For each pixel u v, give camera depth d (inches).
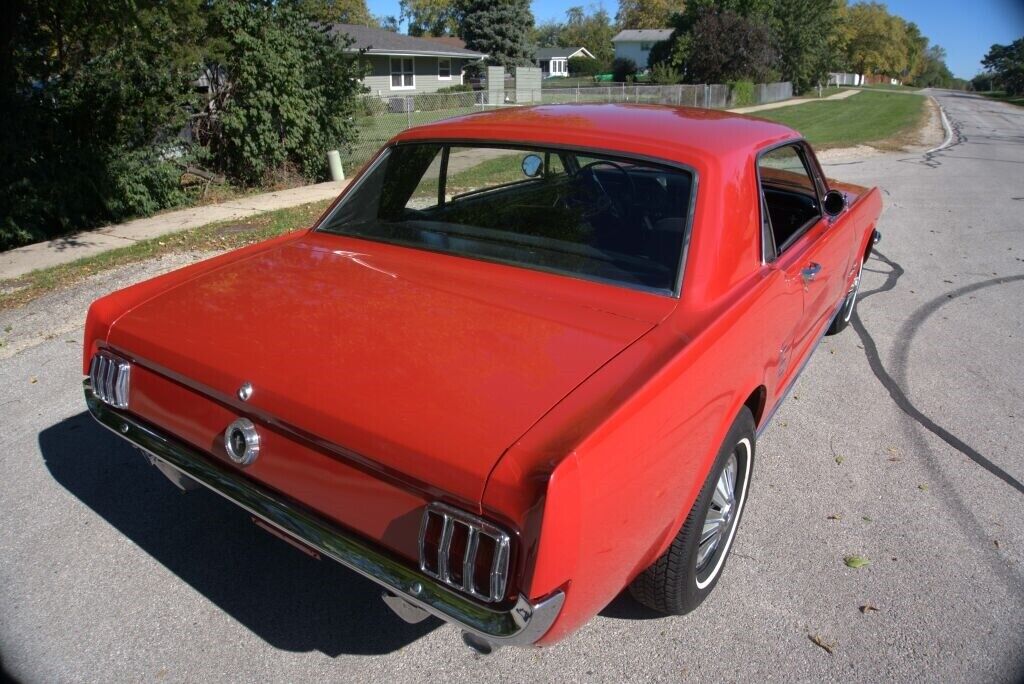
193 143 430.9
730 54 1670.8
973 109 1576.0
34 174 337.7
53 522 126.4
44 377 182.1
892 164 613.9
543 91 1563.7
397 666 98.7
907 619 108.5
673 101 1451.8
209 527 126.9
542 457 70.4
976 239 347.9
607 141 112.3
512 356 86.1
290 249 123.3
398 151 130.0
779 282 116.0
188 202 412.2
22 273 275.6
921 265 301.4
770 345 112.7
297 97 465.1
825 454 155.3
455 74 1978.3
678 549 97.3
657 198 107.0
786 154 137.1
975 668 99.5
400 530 76.9
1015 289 270.7
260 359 88.4
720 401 94.7
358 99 533.0
